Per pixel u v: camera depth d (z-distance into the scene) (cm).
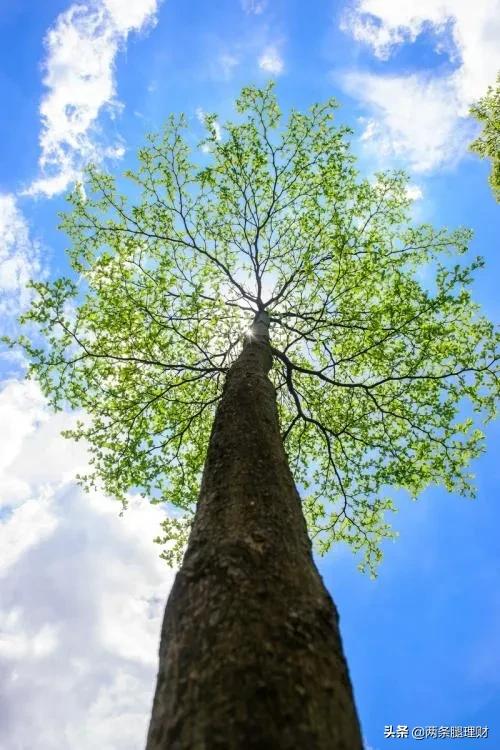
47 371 830
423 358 850
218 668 168
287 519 276
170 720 161
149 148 914
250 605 197
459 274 764
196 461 945
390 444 912
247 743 140
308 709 156
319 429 980
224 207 955
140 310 865
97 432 884
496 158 1541
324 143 927
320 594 226
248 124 931
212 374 934
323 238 941
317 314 954
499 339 841
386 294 895
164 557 834
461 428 873
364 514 933
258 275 938
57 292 771
